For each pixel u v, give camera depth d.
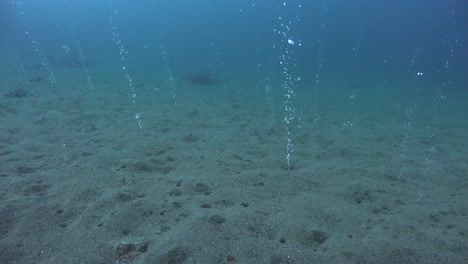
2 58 12.99
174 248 2.38
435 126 7.18
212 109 7.62
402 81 13.30
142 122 6.05
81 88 8.88
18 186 3.32
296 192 3.43
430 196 3.58
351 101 9.52
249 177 3.69
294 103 8.83
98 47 18.94
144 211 2.95
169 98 8.51
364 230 2.73
